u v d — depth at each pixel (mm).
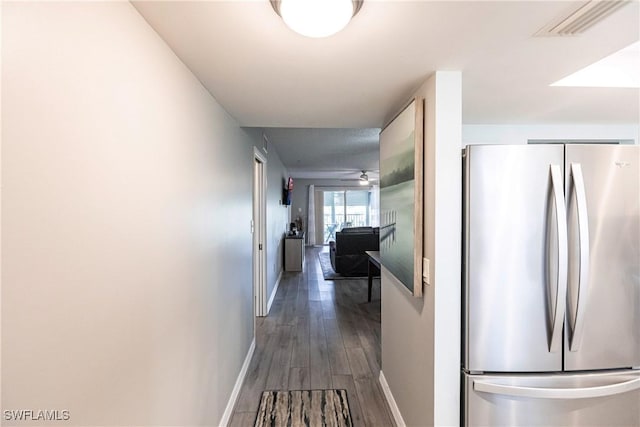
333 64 1349
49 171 637
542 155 1348
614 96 1878
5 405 558
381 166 2426
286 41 1149
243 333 2623
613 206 1351
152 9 951
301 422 2055
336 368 2746
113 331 853
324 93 1718
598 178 1346
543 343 1367
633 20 1017
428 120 1504
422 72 1441
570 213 1338
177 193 1279
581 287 1323
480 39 1146
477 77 1530
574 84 1696
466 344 1398
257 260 4051
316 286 5570
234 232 2311
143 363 1018
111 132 841
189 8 943
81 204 727
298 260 6824
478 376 1383
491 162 1358
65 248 678
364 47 1197
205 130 1629
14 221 565
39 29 615
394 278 2078
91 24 760
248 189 2920
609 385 1354
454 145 1430
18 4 573
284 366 2785
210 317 1728
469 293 1380
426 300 1529
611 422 1397
